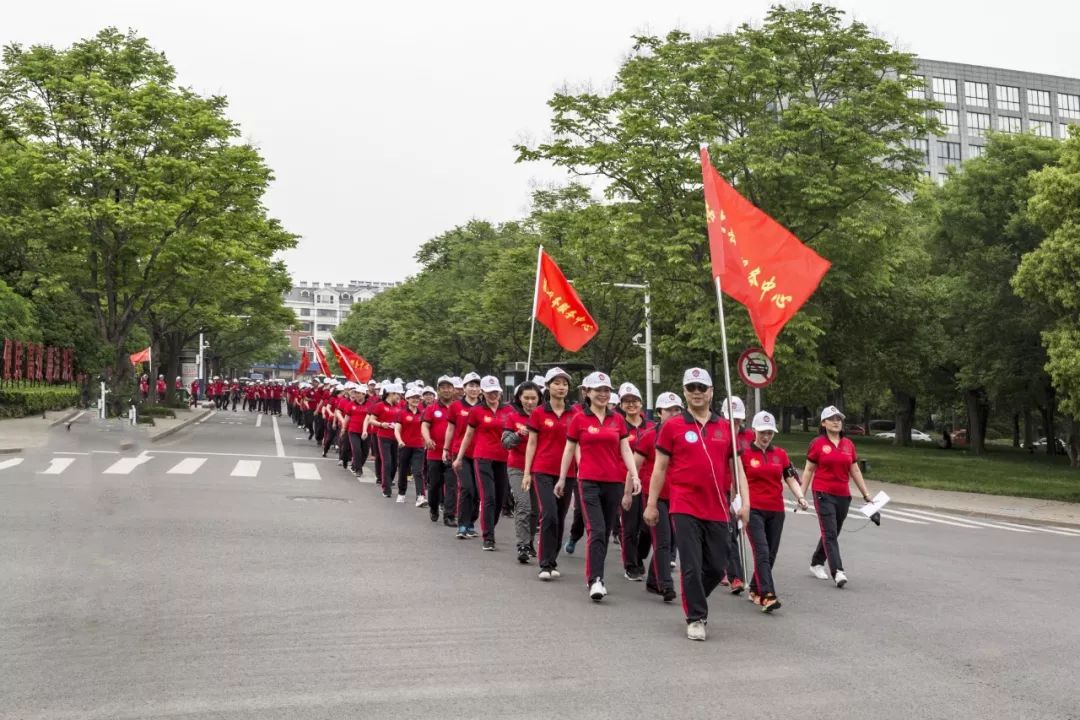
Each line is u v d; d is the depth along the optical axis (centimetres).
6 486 1503
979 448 4772
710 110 2556
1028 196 3631
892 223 2675
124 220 2911
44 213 2981
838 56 2586
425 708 536
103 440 2130
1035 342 3638
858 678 630
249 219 3434
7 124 3066
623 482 901
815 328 2522
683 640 723
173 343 5434
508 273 4388
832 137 2481
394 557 1041
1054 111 10712
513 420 1051
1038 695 605
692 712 545
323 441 2997
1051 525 1969
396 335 6284
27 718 501
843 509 1027
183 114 3138
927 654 705
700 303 2867
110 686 560
